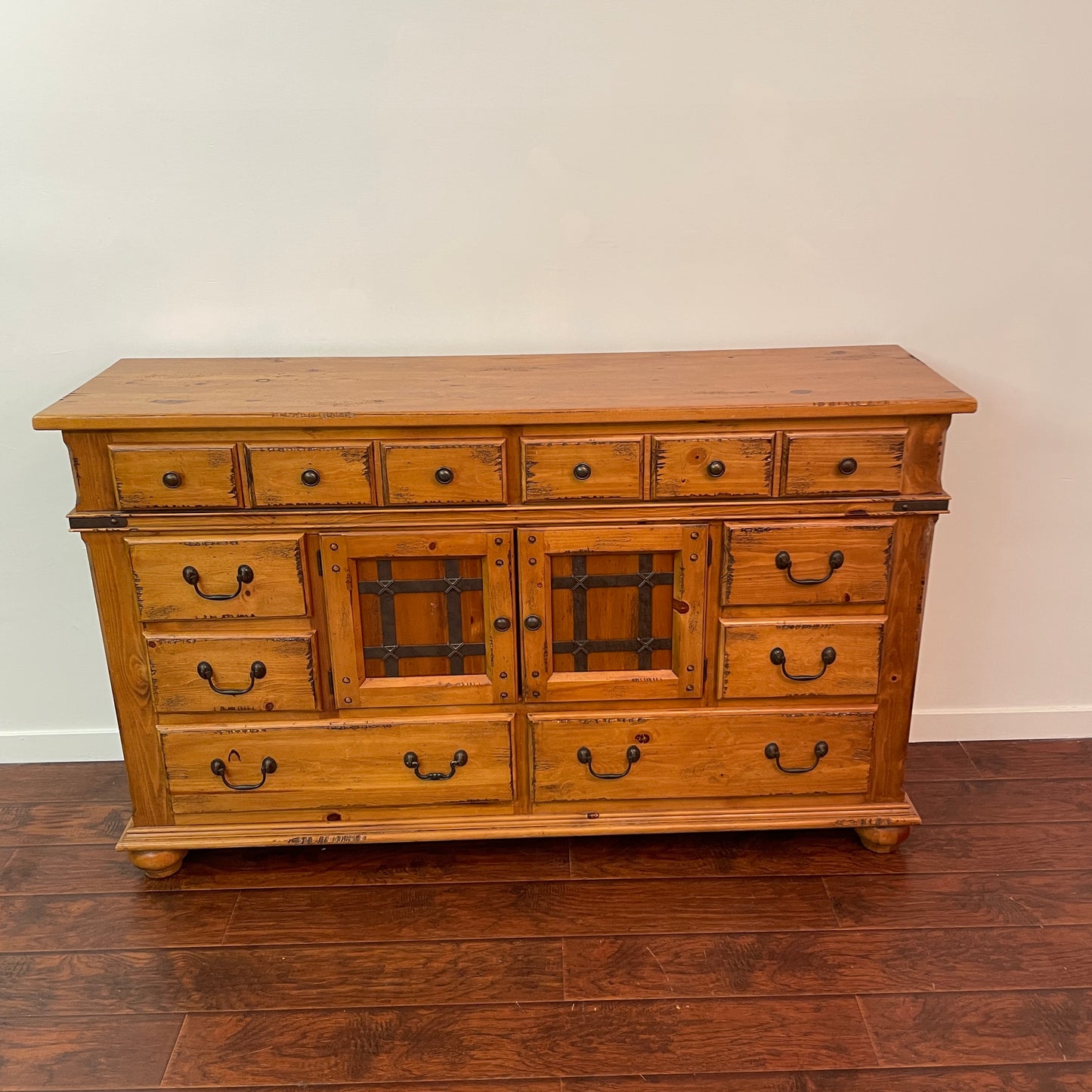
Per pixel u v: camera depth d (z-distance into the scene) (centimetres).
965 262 238
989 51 224
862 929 213
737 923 215
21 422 245
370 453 200
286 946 212
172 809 227
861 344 244
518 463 203
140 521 204
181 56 221
